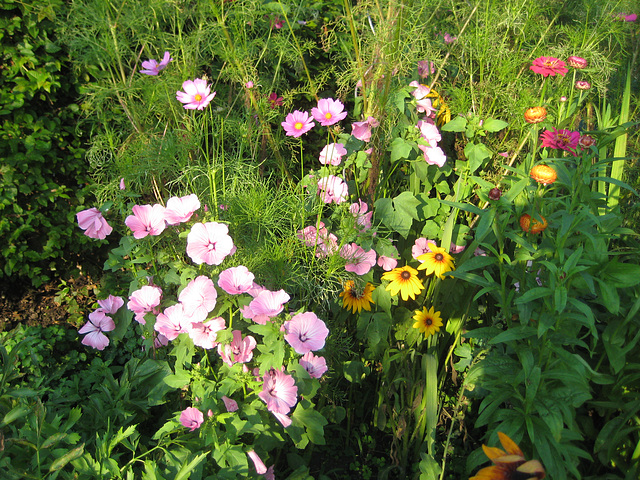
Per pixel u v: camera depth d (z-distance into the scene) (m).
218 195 1.13
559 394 0.95
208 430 0.96
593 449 1.05
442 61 1.26
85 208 1.48
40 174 1.42
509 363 1.03
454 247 1.27
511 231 1.04
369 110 1.24
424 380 1.22
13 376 0.98
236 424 0.97
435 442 1.23
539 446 0.93
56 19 1.32
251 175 1.16
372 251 1.16
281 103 1.33
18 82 1.36
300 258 1.15
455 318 1.29
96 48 1.22
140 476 1.03
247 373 1.01
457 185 1.26
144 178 1.23
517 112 1.27
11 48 1.35
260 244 1.11
